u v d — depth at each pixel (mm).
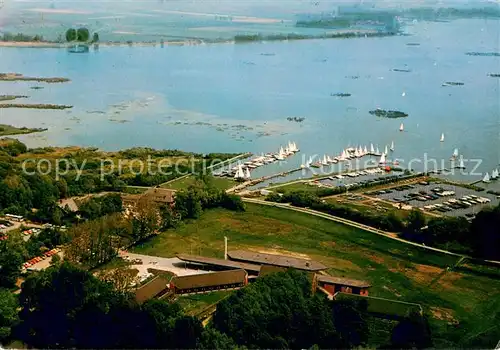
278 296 189500
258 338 175000
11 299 192875
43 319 187875
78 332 183250
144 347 175750
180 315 180750
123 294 191750
